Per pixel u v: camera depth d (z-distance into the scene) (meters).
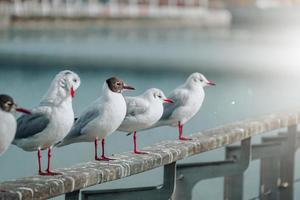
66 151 16.66
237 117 23.47
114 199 9.41
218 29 137.00
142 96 9.79
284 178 13.34
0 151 7.56
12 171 14.77
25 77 40.19
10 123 7.50
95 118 8.82
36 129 8.16
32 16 103.75
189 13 151.50
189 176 11.09
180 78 42.03
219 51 70.94
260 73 46.28
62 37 94.38
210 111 24.12
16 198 7.32
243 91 33.31
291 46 82.81
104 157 9.13
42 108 8.21
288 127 13.24
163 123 10.74
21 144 8.33
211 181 14.57
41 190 7.60
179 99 10.63
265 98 30.95
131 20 133.25
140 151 9.65
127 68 49.22
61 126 8.21
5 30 97.62
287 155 13.30
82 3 127.31
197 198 13.27
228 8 153.62
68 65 50.94
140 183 13.84
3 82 36.31
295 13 135.75
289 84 38.53
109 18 125.75
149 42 88.00
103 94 8.91
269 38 104.38
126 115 9.54
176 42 88.56
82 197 9.30
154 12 142.00
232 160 11.60
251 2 154.25
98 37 98.31
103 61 55.72
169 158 9.60
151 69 48.47
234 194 11.87
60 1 121.19
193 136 10.90
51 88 8.31
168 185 9.89
